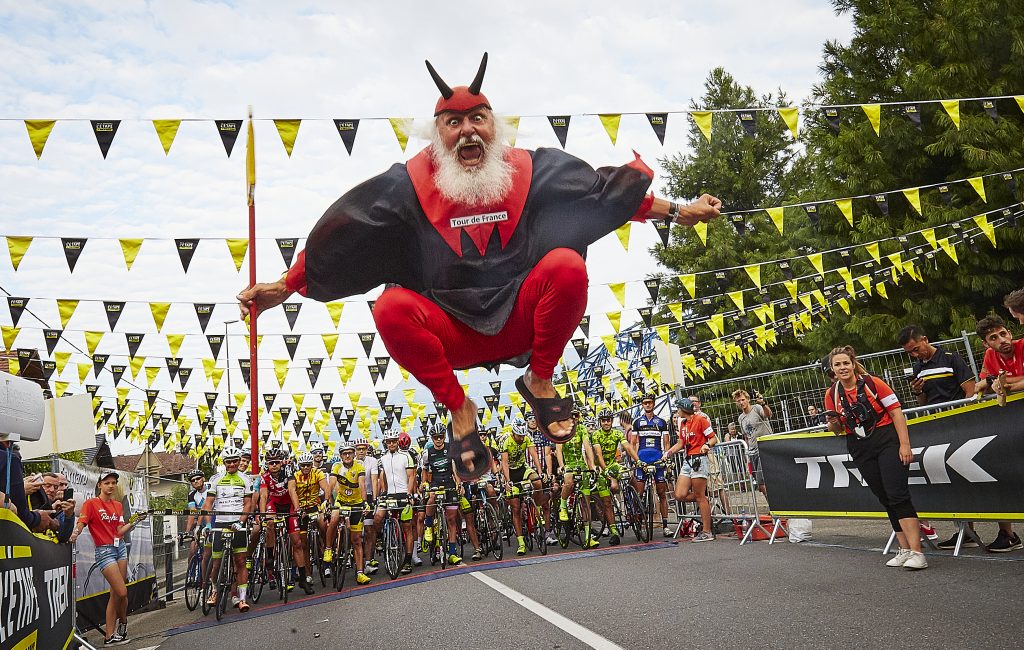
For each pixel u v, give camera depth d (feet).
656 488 36.22
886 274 44.52
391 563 30.48
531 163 10.29
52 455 28.04
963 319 52.06
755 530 29.58
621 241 19.99
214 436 54.39
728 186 101.91
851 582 17.43
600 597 18.74
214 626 24.44
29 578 13.00
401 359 9.90
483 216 9.91
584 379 54.29
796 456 25.90
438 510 32.63
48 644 14.23
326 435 53.47
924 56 57.67
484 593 21.72
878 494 19.12
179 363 37.93
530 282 9.68
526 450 35.14
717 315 45.88
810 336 64.28
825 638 12.42
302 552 30.40
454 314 9.75
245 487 29.60
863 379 19.03
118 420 46.42
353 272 10.52
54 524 16.28
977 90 53.31
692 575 20.99
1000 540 19.95
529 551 34.30
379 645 15.97
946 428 20.20
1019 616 12.60
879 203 29.99
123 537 24.76
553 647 13.73
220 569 26.45
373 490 33.55
